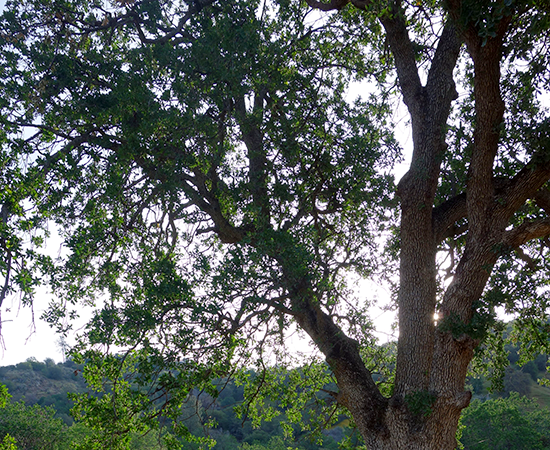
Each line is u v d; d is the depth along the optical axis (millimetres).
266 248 7727
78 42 11531
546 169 7633
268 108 10250
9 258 7812
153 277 9562
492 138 7543
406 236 8758
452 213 9008
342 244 10617
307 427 12688
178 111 8883
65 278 9672
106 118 9891
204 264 8781
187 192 9562
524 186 7758
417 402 7668
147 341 8828
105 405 9781
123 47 12250
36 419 34562
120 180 9391
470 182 8023
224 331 8992
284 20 10938
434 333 8172
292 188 9484
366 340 9562
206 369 9281
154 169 9992
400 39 9188
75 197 10008
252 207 9023
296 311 9547
